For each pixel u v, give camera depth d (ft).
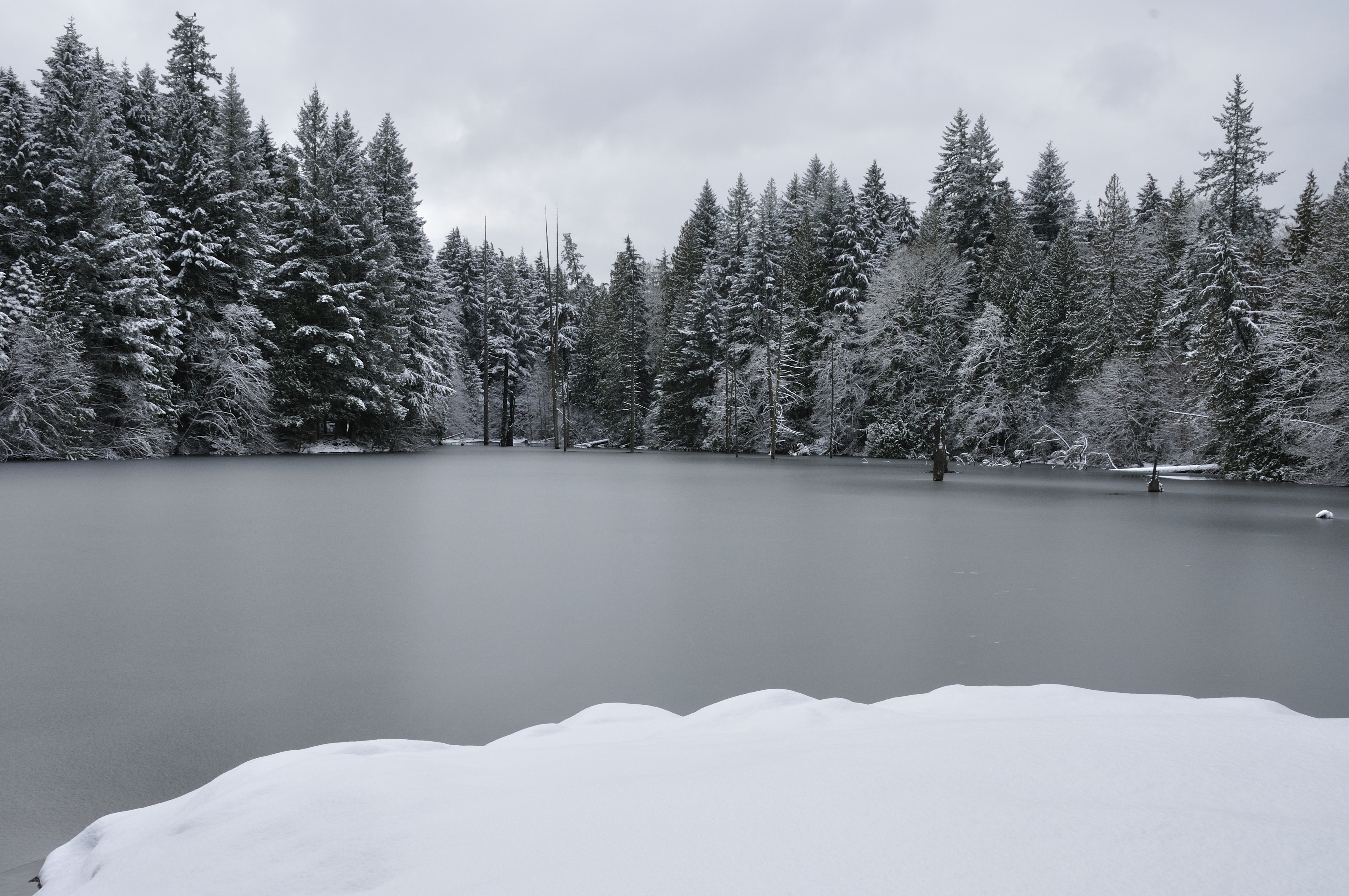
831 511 46.26
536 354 233.35
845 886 3.88
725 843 4.53
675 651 15.94
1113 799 5.03
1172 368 104.83
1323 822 4.61
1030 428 124.67
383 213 153.58
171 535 33.50
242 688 13.51
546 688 13.48
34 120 103.19
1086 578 24.63
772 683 13.79
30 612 19.25
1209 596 21.98
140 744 11.00
